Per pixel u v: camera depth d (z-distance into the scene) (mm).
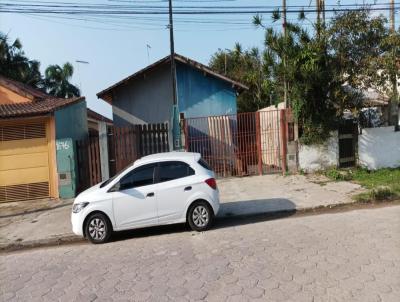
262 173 14305
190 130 14695
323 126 13750
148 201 8281
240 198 11141
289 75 13000
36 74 33406
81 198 8391
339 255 6086
